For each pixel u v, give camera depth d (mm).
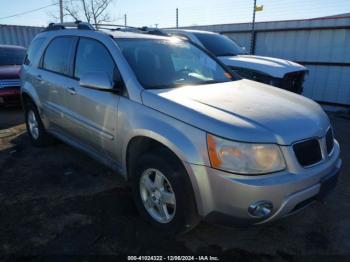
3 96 7109
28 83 4707
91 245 2623
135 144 2900
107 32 3527
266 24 9633
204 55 3922
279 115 2486
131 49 3256
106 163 3396
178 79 3223
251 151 2176
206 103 2584
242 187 2150
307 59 9125
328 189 2580
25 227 2852
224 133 2203
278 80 6309
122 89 2967
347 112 8344
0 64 8039
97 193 3488
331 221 3074
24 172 3998
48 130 4543
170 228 2635
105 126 3148
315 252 2627
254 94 3002
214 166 2227
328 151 2646
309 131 2410
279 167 2244
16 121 6602
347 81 8531
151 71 3113
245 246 2676
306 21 8844
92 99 3270
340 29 8359
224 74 3775
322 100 9055
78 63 3658
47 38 4445
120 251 2564
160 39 3689
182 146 2346
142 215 2920
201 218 2502
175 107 2500
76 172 4012
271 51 9797
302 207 2426
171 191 2562
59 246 2604
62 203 3270
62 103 3883
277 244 2717
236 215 2236
